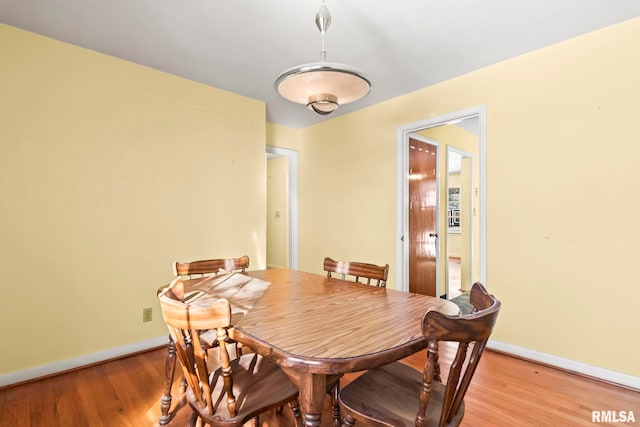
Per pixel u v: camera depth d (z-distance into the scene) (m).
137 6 1.92
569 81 2.30
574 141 2.28
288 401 1.25
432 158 4.05
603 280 2.17
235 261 2.42
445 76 2.88
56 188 2.31
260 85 3.11
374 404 1.19
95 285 2.46
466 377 1.07
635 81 2.05
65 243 2.34
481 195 2.73
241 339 1.16
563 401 1.90
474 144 4.94
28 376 2.17
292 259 4.54
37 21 2.08
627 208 2.08
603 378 2.14
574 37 2.27
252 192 3.45
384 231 3.50
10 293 2.13
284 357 0.99
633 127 2.06
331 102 1.60
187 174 2.97
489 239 2.68
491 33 2.20
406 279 3.39
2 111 2.12
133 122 2.66
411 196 3.65
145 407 1.85
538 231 2.44
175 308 1.15
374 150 3.59
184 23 2.10
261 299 1.62
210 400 1.15
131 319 2.63
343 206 3.93
